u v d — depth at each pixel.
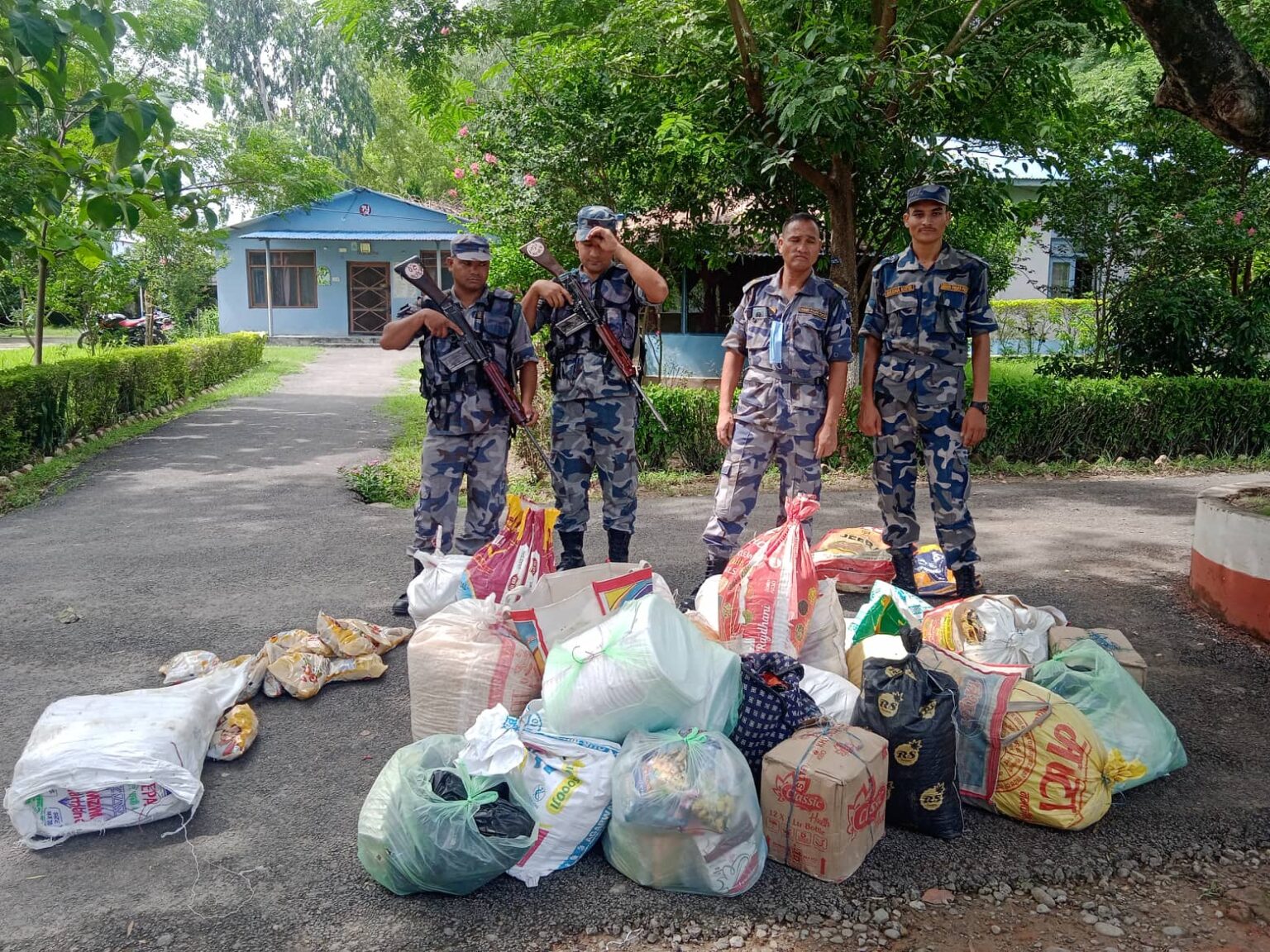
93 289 15.05
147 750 3.03
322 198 15.44
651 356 14.76
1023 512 7.38
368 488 8.00
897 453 4.82
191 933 2.54
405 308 4.78
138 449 10.35
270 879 2.77
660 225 10.95
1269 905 2.68
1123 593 5.29
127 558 5.98
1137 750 3.18
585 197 10.38
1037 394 9.48
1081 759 2.97
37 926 2.56
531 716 3.07
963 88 8.36
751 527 6.88
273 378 18.48
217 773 3.37
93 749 2.99
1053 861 2.85
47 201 5.24
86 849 2.92
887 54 8.38
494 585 4.04
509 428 4.93
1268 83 3.76
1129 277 11.64
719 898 2.67
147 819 3.02
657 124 9.32
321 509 7.43
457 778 2.73
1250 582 4.62
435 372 4.70
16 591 5.29
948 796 2.94
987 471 9.23
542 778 2.79
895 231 10.30
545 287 4.93
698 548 6.22
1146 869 2.83
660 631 2.93
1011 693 3.08
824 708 3.28
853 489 8.16
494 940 2.52
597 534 6.58
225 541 6.39
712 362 15.15
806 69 7.56
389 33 11.19
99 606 5.04
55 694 3.94
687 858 2.64
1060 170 10.38
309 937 2.53
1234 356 10.93
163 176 4.37
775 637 3.56
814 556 5.29
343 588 5.33
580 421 5.00
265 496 7.95
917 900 2.68
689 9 8.34
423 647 3.37
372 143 38.78
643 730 2.88
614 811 2.71
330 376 19.17
